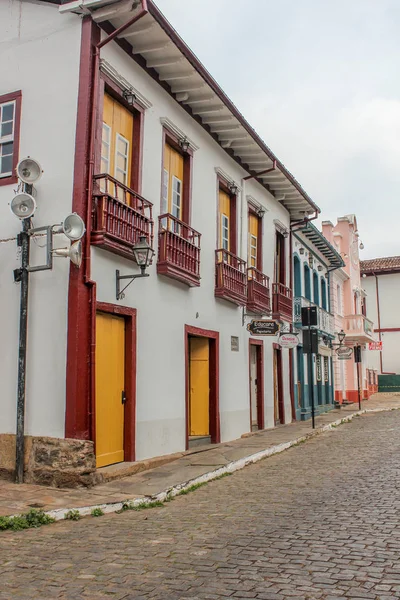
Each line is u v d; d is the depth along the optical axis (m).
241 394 15.06
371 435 15.44
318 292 24.67
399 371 40.16
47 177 9.28
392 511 6.96
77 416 8.55
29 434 8.81
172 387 11.56
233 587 4.62
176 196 12.37
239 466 10.83
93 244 9.07
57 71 9.49
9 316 9.34
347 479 9.23
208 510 7.49
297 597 4.36
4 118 9.86
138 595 4.54
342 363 29.73
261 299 16.08
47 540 6.17
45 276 9.05
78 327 8.70
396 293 40.78
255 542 5.86
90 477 8.48
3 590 4.73
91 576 5.01
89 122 9.20
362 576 4.76
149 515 7.32
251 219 16.58
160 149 11.48
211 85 11.70
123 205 9.59
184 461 10.87
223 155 14.53
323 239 22.95
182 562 5.31
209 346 13.76
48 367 8.84
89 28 9.37
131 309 10.23
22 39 9.86
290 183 17.14
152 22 9.70
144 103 10.85
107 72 9.72
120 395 10.03
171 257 11.31
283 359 18.75
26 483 8.59
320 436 15.69
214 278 13.77
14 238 9.31
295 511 7.19
